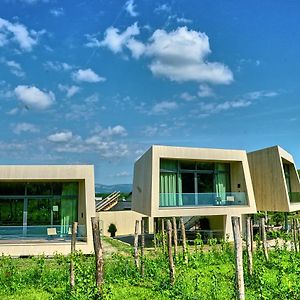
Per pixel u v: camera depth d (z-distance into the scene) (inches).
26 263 706.8
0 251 781.9
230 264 685.3
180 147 1010.1
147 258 656.4
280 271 547.2
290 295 439.2
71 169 853.2
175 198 993.5
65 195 935.0
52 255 789.9
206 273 599.5
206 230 1056.8
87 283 453.4
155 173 967.0
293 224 784.9
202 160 1064.8
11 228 802.2
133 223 1416.1
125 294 488.1
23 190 928.3
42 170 844.6
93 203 841.5
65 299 456.8
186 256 660.1
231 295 450.0
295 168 1321.4
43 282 548.1
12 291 518.3
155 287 515.2
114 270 591.5
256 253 720.3
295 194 1229.7
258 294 453.4
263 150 1210.0
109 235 1352.1
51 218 924.0
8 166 838.5
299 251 776.3
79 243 807.1
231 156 1074.1
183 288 494.9
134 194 1327.5
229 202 1048.2
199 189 1085.8
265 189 1190.3
